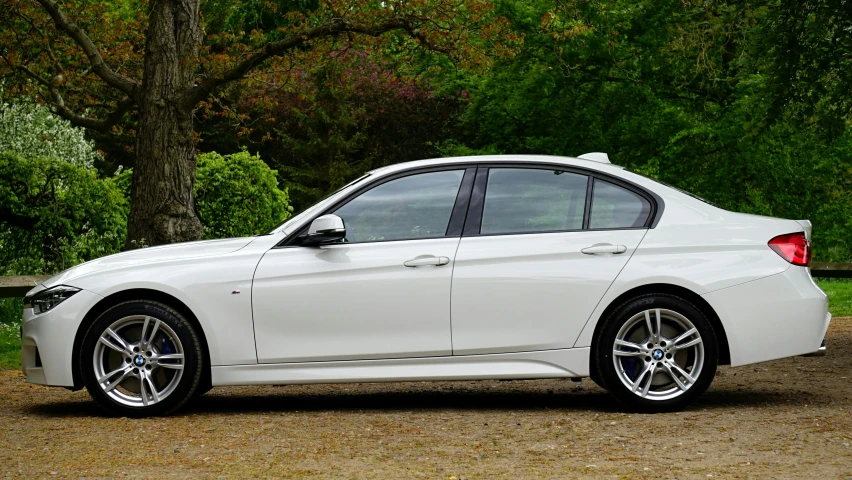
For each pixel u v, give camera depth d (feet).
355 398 26.55
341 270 23.02
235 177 54.70
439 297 22.94
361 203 23.67
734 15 56.95
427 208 23.57
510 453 18.61
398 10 43.42
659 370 23.15
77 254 48.14
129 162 112.06
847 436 19.89
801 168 78.23
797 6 41.16
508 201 23.63
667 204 23.68
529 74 78.74
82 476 17.08
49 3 41.88
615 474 16.71
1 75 51.60
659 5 72.90
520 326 23.00
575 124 79.41
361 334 22.99
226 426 21.97
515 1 76.84
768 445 19.07
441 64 82.89
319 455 18.65
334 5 43.01
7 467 17.92
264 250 23.45
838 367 31.71
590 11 70.59
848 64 42.96
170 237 39.99
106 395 23.21
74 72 52.39
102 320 23.18
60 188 48.26
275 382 23.07
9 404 26.11
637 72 77.25
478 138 90.48
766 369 31.58
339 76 50.83
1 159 47.14
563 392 27.27
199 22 42.52
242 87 51.98
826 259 87.66
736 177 78.38
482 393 27.30
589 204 23.67
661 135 78.38
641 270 23.00
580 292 22.97
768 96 44.11
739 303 23.04
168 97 40.52
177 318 23.12
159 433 21.18
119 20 53.62
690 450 18.69
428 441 19.92
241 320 23.06
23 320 24.12
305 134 118.93
